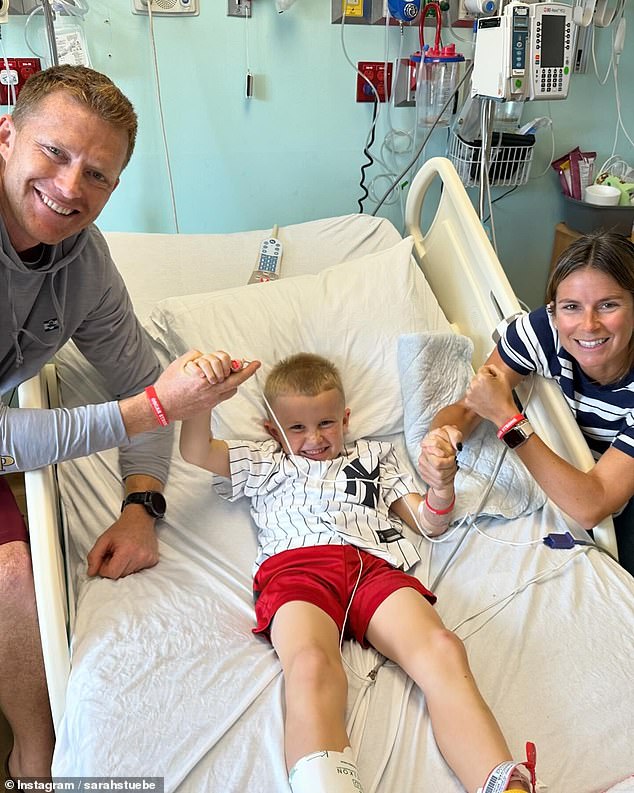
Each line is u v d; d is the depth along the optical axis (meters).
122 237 2.01
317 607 1.25
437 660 1.14
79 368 1.69
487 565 1.43
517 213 2.63
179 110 2.20
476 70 2.10
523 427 1.38
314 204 2.43
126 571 1.34
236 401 1.62
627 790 0.98
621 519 1.58
